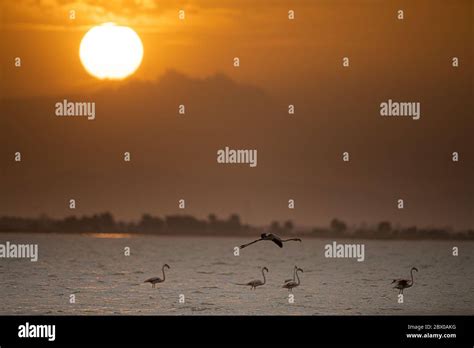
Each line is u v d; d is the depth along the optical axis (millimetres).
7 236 129750
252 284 46562
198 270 65250
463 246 121438
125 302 41531
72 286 49031
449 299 44562
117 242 121688
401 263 78938
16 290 46531
